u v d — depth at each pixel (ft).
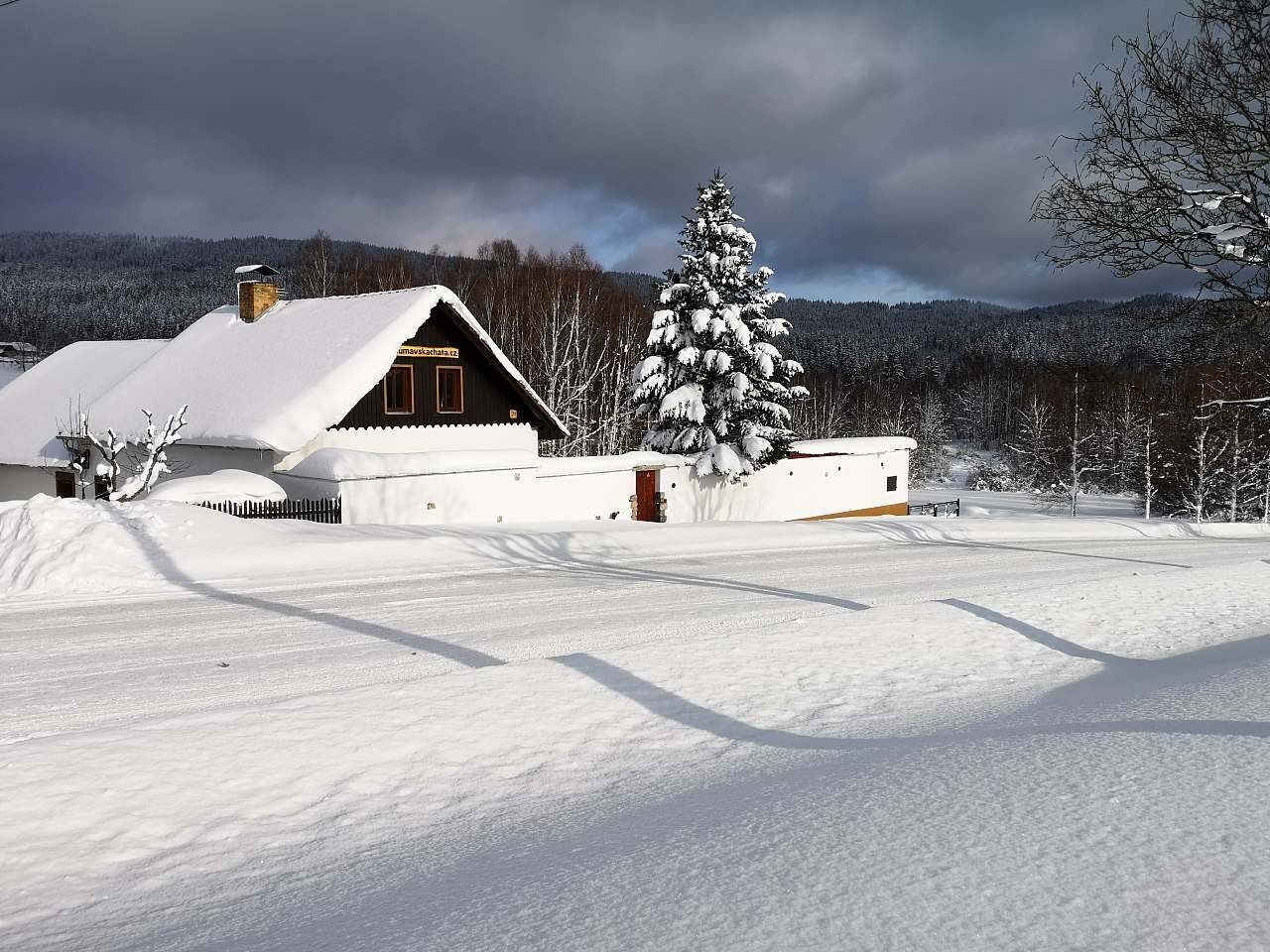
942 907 10.05
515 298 171.12
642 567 61.77
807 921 10.04
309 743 21.48
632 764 20.45
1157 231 37.70
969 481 279.49
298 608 43.86
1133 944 8.92
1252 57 35.76
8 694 28.58
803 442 135.33
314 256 182.70
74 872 15.35
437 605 45.19
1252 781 13.25
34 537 51.16
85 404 102.63
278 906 13.69
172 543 55.88
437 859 15.17
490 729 22.67
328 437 84.94
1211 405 52.31
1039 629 34.83
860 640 32.76
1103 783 13.71
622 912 10.97
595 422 155.53
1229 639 32.71
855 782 15.40
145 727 22.61
